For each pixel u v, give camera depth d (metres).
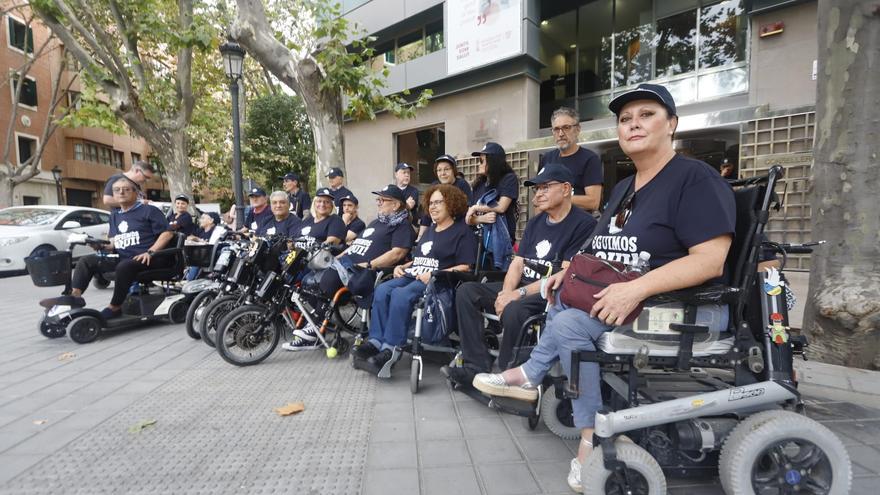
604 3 10.48
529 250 3.29
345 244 5.09
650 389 2.15
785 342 2.01
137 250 5.09
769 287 2.06
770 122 7.44
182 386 3.48
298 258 4.12
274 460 2.41
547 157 4.31
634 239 2.06
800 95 7.32
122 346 4.59
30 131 22.39
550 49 11.37
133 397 3.27
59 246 10.10
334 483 2.19
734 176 8.41
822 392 3.12
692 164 1.99
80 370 3.86
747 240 1.97
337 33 7.10
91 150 26.91
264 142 18.66
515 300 2.97
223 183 19.61
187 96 11.35
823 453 1.82
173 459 2.42
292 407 3.02
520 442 2.59
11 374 3.76
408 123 12.82
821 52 3.64
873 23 3.34
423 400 3.20
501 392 2.42
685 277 1.82
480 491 2.12
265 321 3.97
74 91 24.36
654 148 2.05
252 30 7.15
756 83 7.73
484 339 3.21
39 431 2.75
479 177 4.39
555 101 11.38
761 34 7.59
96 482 2.21
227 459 2.42
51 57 23.59
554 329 2.06
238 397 3.26
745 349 2.01
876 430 2.60
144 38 11.84
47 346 4.60
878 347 3.46
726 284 2.07
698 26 9.10
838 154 3.54
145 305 5.14
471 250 3.64
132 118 10.61
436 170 4.77
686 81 9.30
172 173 11.50
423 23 12.66
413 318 3.50
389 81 12.96
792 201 7.25
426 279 3.50
